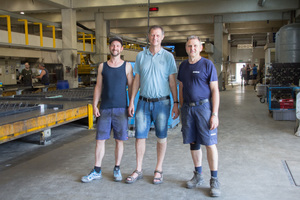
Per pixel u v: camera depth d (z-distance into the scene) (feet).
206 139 9.23
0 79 36.91
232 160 12.82
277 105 22.88
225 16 58.34
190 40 9.25
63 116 16.62
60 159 13.32
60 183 10.38
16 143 16.37
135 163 12.52
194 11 49.39
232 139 16.83
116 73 10.16
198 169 9.89
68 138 17.46
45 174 11.35
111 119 10.25
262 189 9.66
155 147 15.14
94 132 19.01
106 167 12.05
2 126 11.75
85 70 47.67
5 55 35.47
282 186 9.88
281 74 25.11
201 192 9.49
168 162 12.62
